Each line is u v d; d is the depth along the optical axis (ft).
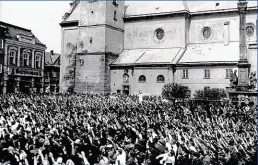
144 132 68.54
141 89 215.31
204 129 76.18
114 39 238.48
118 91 224.94
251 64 191.01
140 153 51.98
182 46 228.84
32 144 55.47
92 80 229.25
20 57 227.40
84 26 236.63
